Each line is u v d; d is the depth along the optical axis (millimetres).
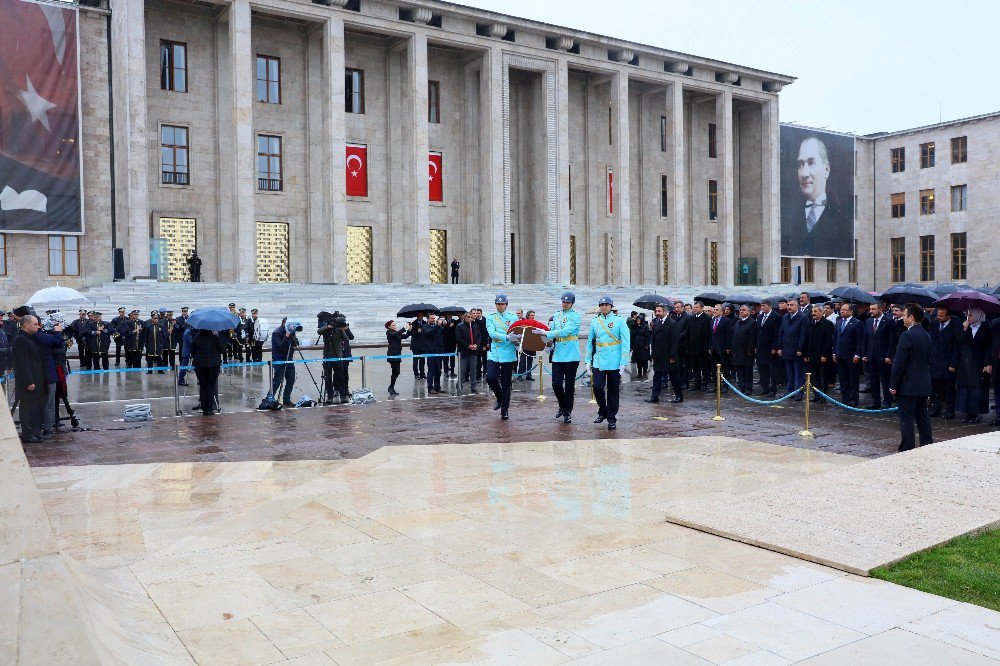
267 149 40719
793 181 55844
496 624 5199
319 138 41625
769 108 54594
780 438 12203
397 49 43219
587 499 8438
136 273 34688
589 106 50312
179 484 9500
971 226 56875
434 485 9156
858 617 5227
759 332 17609
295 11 38188
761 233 55312
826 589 5762
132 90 34656
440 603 5578
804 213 56250
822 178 57125
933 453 8844
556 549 6758
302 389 19562
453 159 45969
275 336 16234
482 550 6742
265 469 10297
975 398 13812
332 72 39219
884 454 10914
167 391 19188
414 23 41438
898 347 10867
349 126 42656
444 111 45688
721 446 11500
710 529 7160
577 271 50250
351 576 6152
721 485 9055
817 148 56938
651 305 21281
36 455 11312
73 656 3656
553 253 45969
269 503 8422
